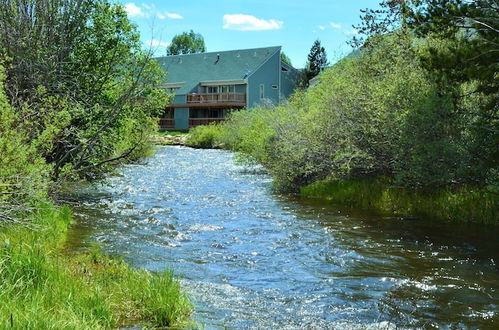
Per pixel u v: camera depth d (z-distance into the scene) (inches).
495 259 339.9
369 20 588.7
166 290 243.4
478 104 449.1
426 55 442.9
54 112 396.8
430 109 437.4
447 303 258.2
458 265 326.6
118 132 523.5
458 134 443.8
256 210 522.9
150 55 518.9
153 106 573.3
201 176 831.1
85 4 510.6
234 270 316.2
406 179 493.0
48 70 452.4
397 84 487.8
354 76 593.6
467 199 474.0
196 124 2341.3
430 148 437.1
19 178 311.4
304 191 631.8
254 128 941.8
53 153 474.6
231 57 2438.5
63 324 183.2
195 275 304.2
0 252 241.3
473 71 392.8
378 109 502.3
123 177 796.0
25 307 190.4
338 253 355.9
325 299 263.9
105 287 256.2
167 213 501.7
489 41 390.6
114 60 544.1
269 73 2361.0
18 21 452.1
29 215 349.1
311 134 593.9
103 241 378.6
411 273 309.9
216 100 2244.1
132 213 497.4
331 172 603.8
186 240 393.4
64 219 423.5
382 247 372.2
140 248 364.5
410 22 456.4
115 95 538.9
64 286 229.9
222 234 414.3
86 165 527.8
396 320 235.6
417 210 495.8
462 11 406.6
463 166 429.7
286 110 762.8
